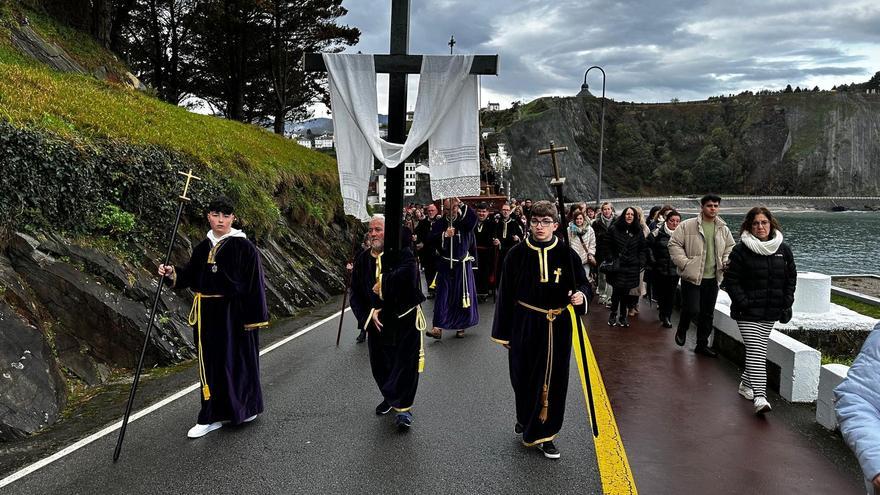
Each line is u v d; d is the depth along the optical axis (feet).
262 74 102.47
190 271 16.61
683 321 25.32
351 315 34.73
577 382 21.03
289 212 48.34
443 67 16.08
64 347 20.67
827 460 14.51
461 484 13.21
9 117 23.34
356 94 16.48
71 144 25.07
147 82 87.51
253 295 16.49
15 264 21.24
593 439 15.79
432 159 16.46
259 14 86.17
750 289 18.04
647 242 30.99
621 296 30.09
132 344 22.99
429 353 25.21
